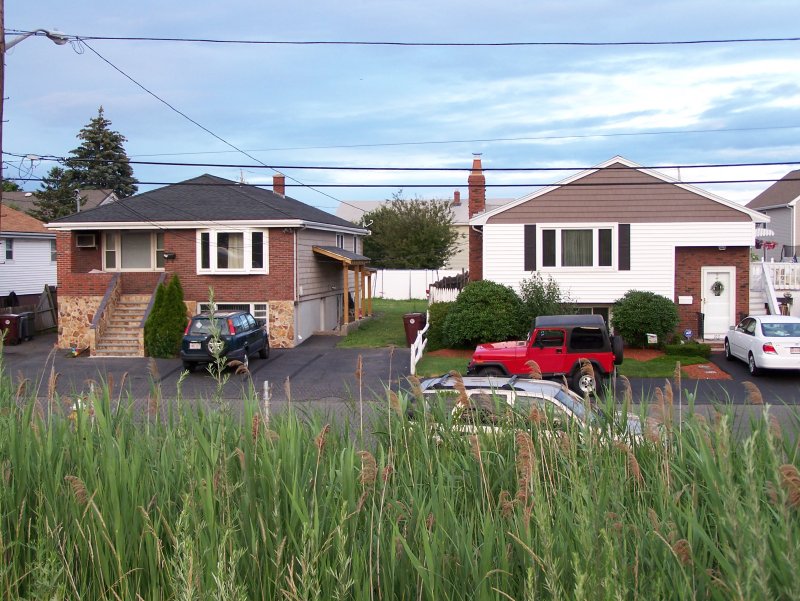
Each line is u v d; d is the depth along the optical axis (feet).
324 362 77.82
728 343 73.92
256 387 63.00
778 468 12.97
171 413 22.29
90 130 191.01
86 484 17.47
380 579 14.76
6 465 18.13
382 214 189.98
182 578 12.78
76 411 21.24
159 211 93.66
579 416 22.13
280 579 14.69
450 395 26.25
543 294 79.36
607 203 83.51
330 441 20.34
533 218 84.43
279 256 90.17
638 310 78.02
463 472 19.36
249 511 15.98
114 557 15.61
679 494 15.55
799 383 61.82
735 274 83.46
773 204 141.79
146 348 84.33
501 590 13.78
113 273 90.58
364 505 16.43
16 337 93.86
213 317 21.30
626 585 12.71
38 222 128.47
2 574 14.89
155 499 17.04
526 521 13.85
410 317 86.74
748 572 10.63
